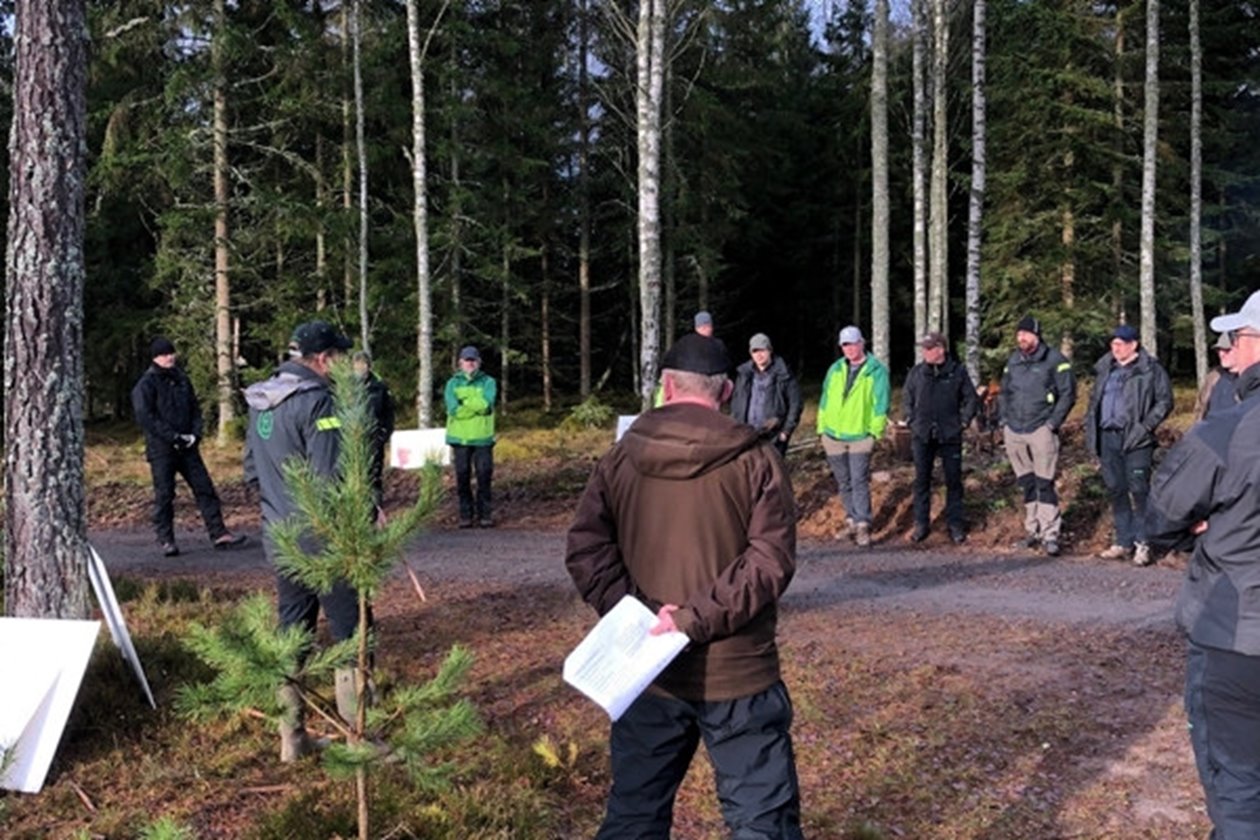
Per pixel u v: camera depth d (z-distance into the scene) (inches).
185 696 122.5
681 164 1011.3
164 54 765.3
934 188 812.0
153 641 222.4
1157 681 219.6
